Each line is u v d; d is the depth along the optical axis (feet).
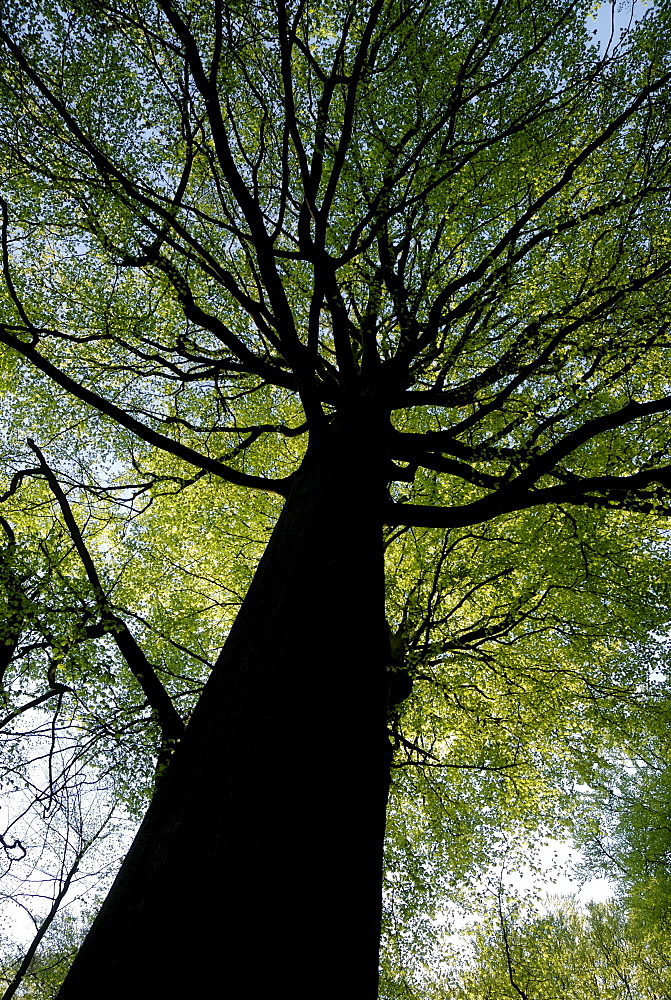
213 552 29.91
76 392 15.98
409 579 27.50
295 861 7.78
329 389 20.49
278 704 9.74
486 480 18.16
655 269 20.66
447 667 26.66
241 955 6.65
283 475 30.42
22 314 18.02
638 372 22.17
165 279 20.06
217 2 14.62
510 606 25.18
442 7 21.63
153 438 16.30
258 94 20.11
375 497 15.38
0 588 17.06
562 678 26.91
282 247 25.31
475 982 36.06
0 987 39.58
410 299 23.15
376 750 9.90
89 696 17.57
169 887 7.70
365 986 7.18
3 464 24.00
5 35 15.11
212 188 24.61
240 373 25.91
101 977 6.97
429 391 20.65
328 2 19.26
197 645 26.27
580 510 23.24
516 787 26.48
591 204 22.24
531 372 19.57
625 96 21.56
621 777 43.11
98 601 16.66
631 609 25.25
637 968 55.47
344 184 22.22
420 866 23.93
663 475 14.60
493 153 21.97
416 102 20.81
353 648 11.05
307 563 12.51
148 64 19.92
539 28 21.11
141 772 15.55
